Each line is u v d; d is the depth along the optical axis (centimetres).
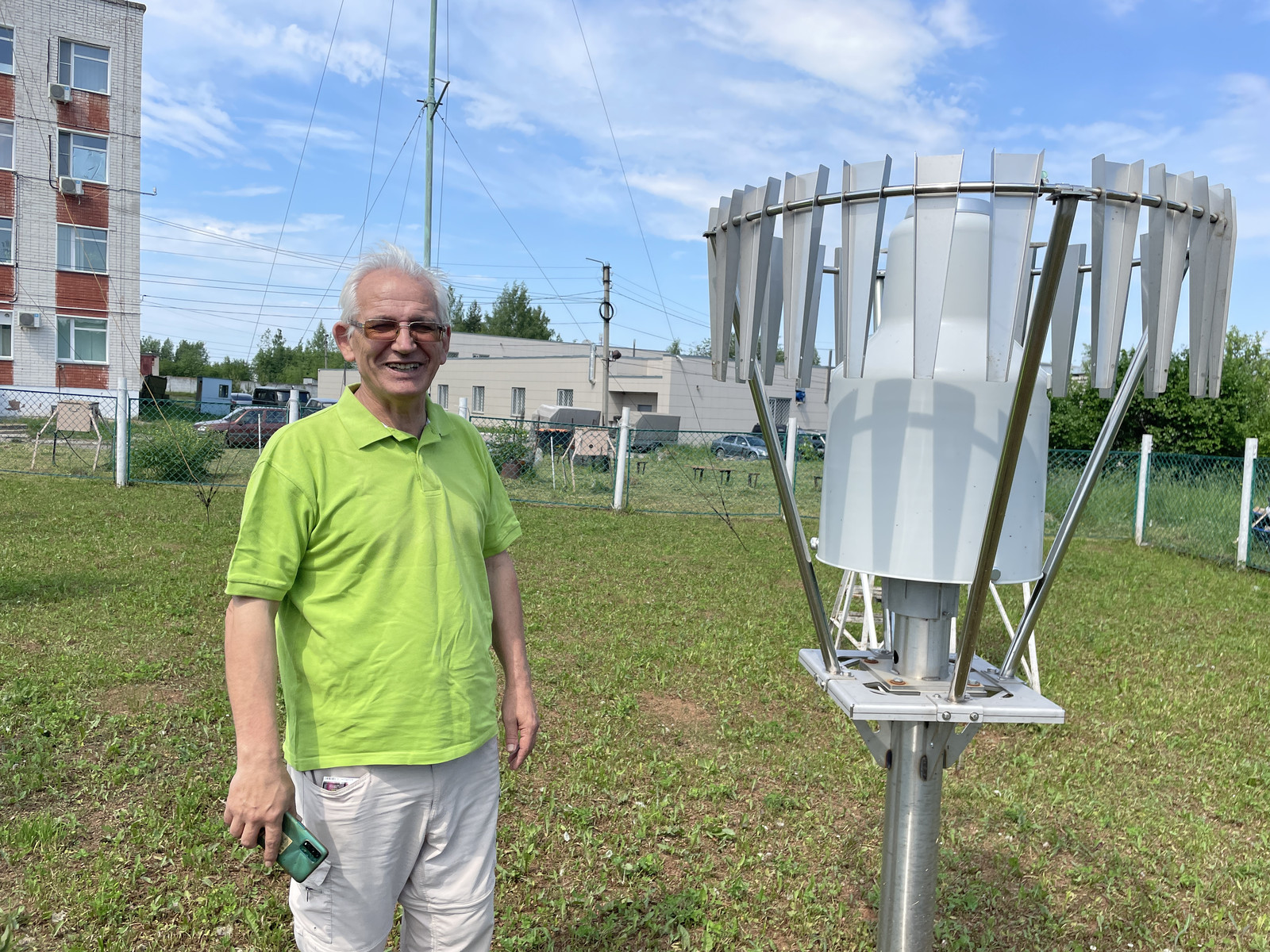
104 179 2709
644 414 2805
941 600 176
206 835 295
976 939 261
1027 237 121
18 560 726
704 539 1081
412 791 159
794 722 439
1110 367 130
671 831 315
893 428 164
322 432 159
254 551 152
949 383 160
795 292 140
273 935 243
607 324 2745
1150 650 608
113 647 504
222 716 406
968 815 341
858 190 129
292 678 160
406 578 160
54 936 241
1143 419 1581
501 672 504
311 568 158
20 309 2620
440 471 170
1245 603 794
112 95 2700
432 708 159
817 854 308
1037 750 412
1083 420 1598
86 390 2723
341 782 156
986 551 144
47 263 2647
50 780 331
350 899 160
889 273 169
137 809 311
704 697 471
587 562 884
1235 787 372
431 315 161
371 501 158
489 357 4238
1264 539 1018
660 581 800
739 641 587
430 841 165
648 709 452
